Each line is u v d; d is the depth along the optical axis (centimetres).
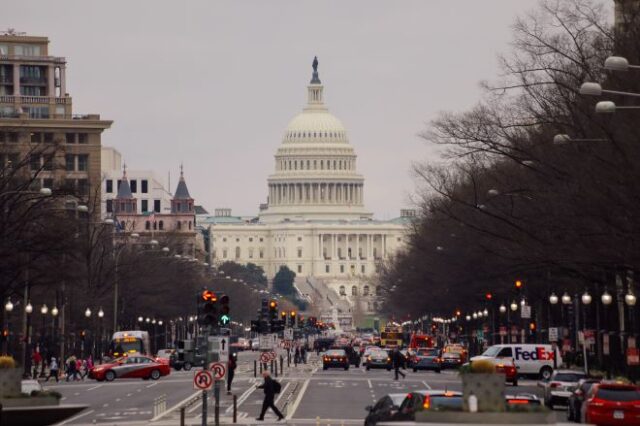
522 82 17638
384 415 10481
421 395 9994
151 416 15638
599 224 15650
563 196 16400
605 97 15650
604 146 15450
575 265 17988
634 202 14938
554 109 18038
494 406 8069
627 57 15600
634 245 15500
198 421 14788
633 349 18712
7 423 8981
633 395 12525
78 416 15700
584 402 12925
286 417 15488
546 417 7994
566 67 16850
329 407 17138
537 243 17875
